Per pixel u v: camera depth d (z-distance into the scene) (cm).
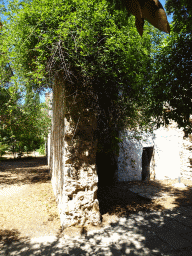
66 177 474
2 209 584
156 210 582
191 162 970
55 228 474
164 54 354
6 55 443
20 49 402
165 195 713
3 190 779
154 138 967
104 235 436
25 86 475
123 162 911
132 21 425
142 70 415
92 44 394
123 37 408
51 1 360
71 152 482
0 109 828
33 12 365
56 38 378
